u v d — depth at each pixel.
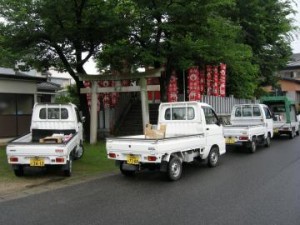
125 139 10.20
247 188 8.95
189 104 12.26
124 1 16.81
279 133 23.16
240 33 25.70
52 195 8.62
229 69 25.16
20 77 19.72
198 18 16.67
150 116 21.62
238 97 27.53
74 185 9.74
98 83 18.97
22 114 20.39
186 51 17.23
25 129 20.53
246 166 12.39
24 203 7.92
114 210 7.22
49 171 11.73
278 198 7.93
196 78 20.58
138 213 6.98
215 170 11.73
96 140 18.06
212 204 7.53
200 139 11.58
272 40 30.02
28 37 16.17
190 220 6.47
